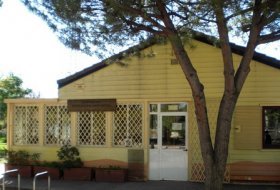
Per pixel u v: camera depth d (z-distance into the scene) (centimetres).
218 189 1318
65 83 1895
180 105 1791
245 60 1333
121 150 1816
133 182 1739
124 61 1731
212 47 1761
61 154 1834
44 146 1895
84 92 1873
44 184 1683
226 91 1327
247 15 1358
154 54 1686
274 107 1725
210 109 1753
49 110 1911
